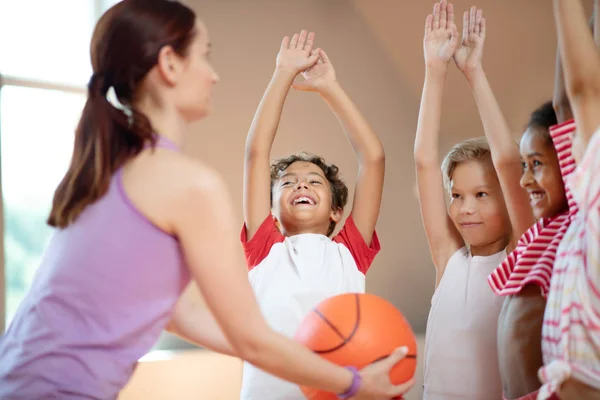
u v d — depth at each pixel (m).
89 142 1.10
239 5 3.74
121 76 1.12
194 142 3.56
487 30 3.92
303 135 3.88
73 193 1.09
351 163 4.02
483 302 1.67
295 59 1.86
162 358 3.10
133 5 1.14
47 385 1.00
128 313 1.05
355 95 4.08
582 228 1.19
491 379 1.61
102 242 1.04
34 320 1.04
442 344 1.71
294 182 1.93
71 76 3.45
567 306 1.18
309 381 1.10
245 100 3.72
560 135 1.27
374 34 4.14
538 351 1.34
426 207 1.81
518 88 3.99
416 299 4.16
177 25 1.13
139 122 1.09
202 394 3.15
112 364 1.04
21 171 3.25
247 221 1.86
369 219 1.89
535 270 1.34
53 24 3.42
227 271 1.05
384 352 1.22
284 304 1.74
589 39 1.22
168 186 1.05
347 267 1.82
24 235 3.25
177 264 1.09
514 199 1.64
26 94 3.28
